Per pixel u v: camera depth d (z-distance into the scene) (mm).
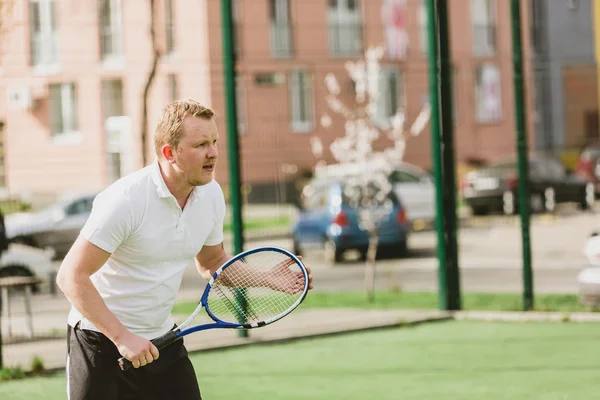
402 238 20453
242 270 5238
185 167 4691
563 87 31328
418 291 15062
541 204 27641
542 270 17391
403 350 9828
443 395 7852
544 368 8719
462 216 28641
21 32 19297
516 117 11773
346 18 35125
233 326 5074
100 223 4602
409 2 36031
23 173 16172
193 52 25250
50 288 15820
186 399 4973
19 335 11648
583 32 33438
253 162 27188
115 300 4832
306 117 33250
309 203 21109
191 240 4918
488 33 38000
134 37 25438
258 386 8414
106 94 25000
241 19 32594
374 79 18891
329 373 8859
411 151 35031
